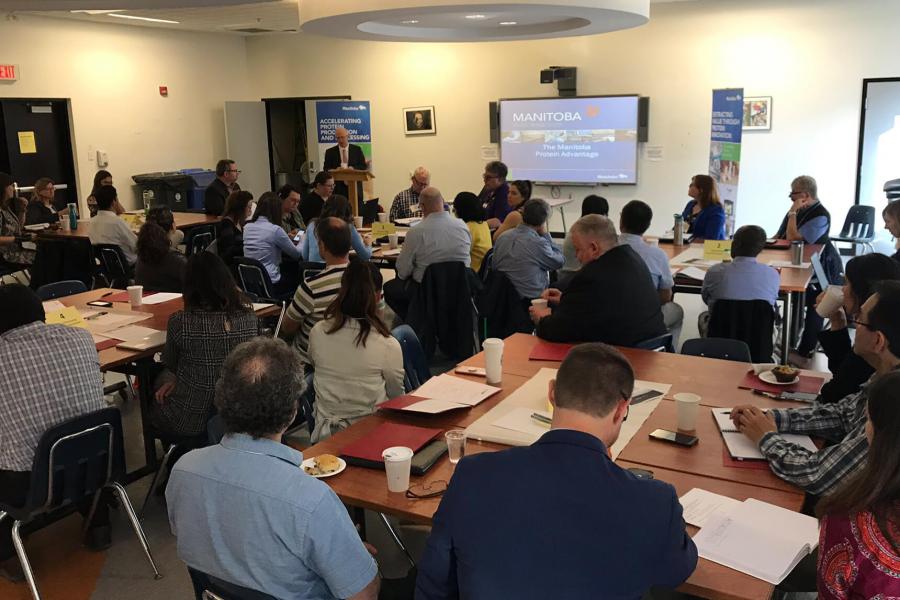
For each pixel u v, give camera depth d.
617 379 1.54
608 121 9.38
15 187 7.65
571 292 3.35
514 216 6.23
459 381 2.84
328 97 11.05
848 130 8.31
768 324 4.20
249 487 1.61
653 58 9.06
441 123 10.42
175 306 4.24
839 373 2.46
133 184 9.91
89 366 2.78
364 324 2.88
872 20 7.99
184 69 10.45
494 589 1.42
